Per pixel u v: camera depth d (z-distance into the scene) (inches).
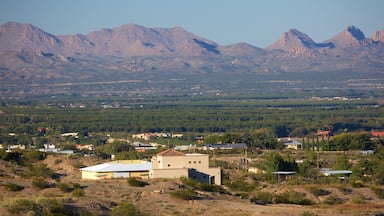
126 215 7770.7
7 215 7214.6
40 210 7450.8
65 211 7534.5
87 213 7618.1
